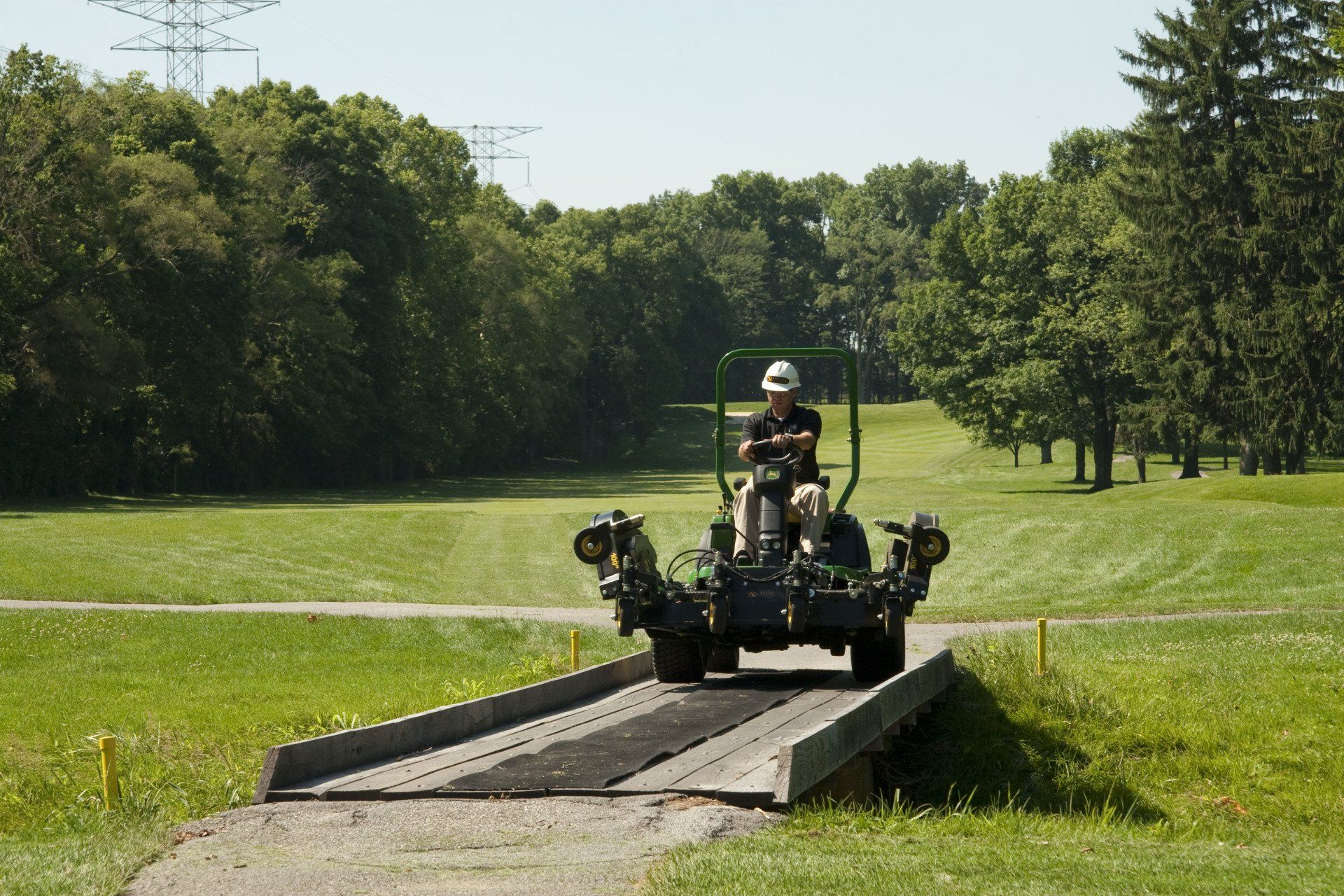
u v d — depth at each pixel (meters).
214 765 12.56
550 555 38.25
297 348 75.25
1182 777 13.75
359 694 16.89
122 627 22.27
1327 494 47.44
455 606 27.83
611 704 12.02
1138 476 83.69
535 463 125.38
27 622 22.30
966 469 98.25
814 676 14.34
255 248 71.62
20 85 57.16
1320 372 55.97
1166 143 60.78
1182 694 16.23
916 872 6.54
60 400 59.56
